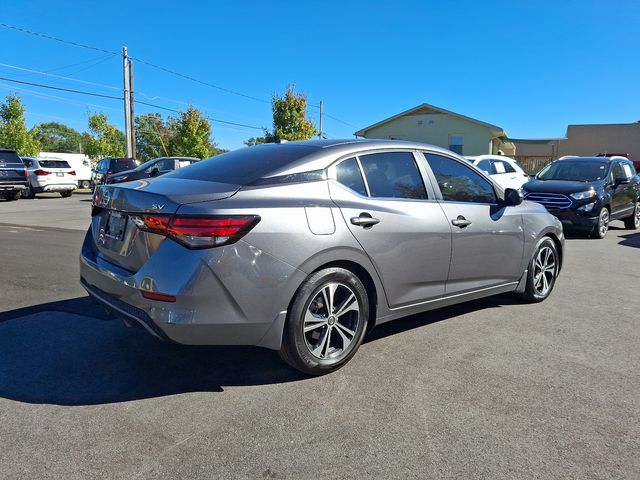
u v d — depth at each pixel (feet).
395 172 12.87
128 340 13.32
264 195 10.39
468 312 16.38
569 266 24.53
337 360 11.41
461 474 7.94
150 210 9.92
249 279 9.80
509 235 15.43
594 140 140.56
